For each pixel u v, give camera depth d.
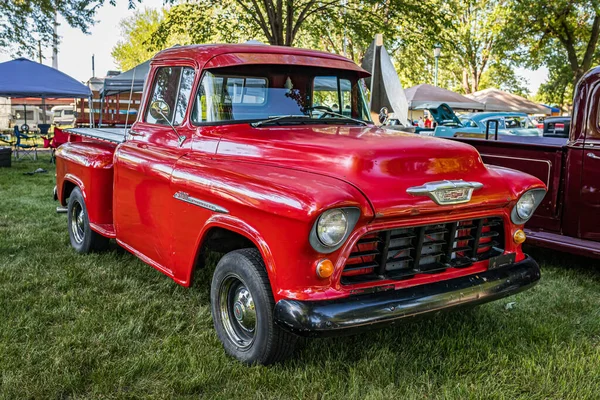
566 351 3.29
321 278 2.64
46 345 3.27
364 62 8.62
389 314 2.69
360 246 2.78
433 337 3.48
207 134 3.60
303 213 2.53
